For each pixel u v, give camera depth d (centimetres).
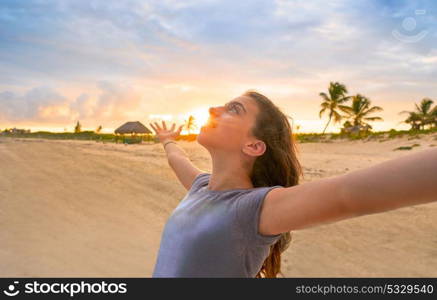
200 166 1359
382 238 542
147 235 543
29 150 1416
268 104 127
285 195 98
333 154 2136
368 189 77
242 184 121
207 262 107
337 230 584
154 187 854
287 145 128
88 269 414
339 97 4456
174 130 214
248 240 104
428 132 2595
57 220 586
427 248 495
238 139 122
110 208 672
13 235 504
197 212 117
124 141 3500
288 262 460
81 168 1044
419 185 71
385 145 2527
